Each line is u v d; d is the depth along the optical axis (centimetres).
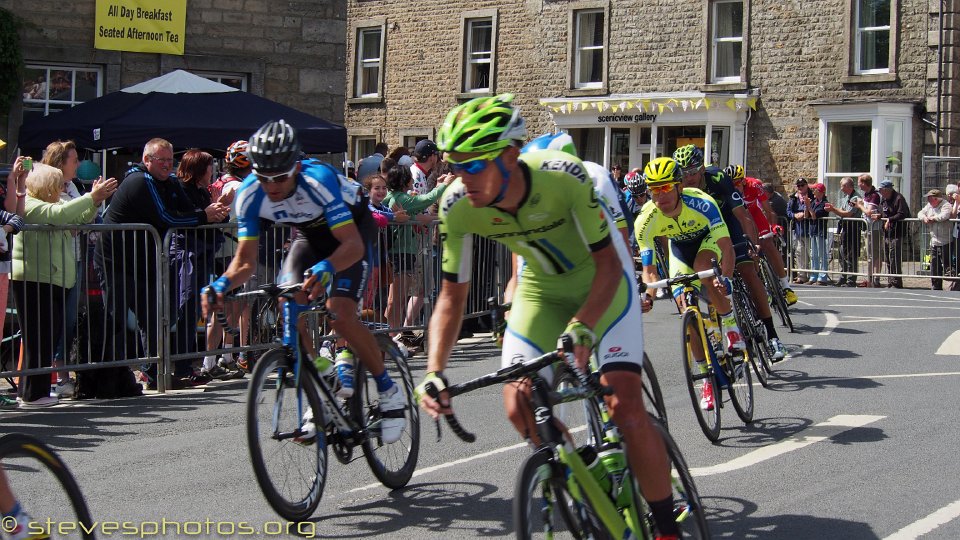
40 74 1261
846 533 414
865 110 1916
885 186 1558
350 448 459
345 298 459
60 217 678
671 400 685
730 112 2058
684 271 621
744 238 738
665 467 339
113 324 700
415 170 1031
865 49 1958
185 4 1325
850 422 606
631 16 2209
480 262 979
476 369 802
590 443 375
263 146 414
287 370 424
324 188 445
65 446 562
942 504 450
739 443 564
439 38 2494
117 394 707
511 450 557
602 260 338
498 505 457
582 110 2214
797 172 2022
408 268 886
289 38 1394
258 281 779
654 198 583
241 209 450
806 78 2009
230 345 775
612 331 353
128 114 961
